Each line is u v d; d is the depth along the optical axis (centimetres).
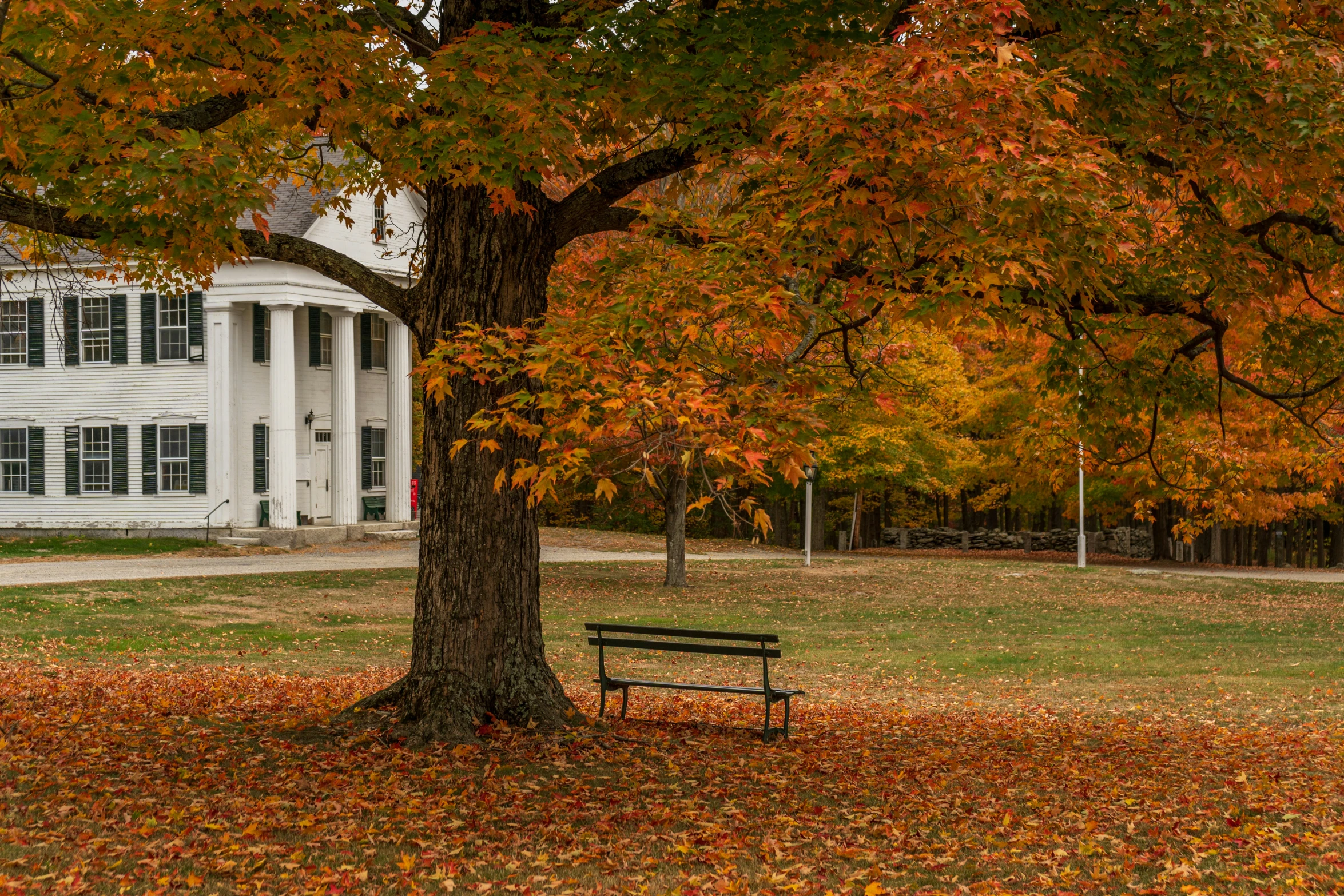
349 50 787
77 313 3569
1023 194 690
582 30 878
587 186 971
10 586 2245
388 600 2412
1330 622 2338
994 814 791
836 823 762
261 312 3572
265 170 1210
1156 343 1166
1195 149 877
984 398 3584
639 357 694
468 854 678
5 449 3647
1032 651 1941
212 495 3506
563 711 990
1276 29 870
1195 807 814
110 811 730
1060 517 5272
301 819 726
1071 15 834
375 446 3912
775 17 845
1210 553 4453
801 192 741
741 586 2942
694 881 630
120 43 812
